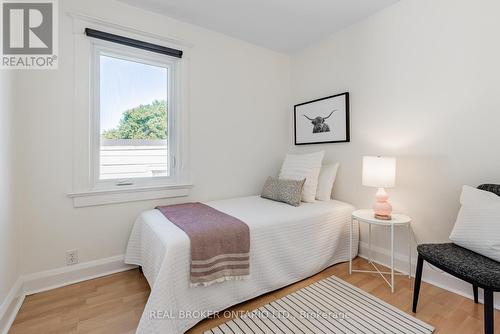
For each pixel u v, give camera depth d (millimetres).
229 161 2855
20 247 1803
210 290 1587
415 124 2133
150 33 2303
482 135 1773
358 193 2584
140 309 1676
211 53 2693
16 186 1733
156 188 2367
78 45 1992
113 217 2180
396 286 1989
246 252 1720
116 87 2232
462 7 1852
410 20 2145
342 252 2445
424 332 1459
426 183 2076
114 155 2229
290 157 2947
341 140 2699
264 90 3137
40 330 1474
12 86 1686
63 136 1950
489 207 1475
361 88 2533
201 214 2035
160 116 2461
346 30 2658
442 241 1997
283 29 2686
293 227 2016
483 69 1761
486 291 1254
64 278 1973
